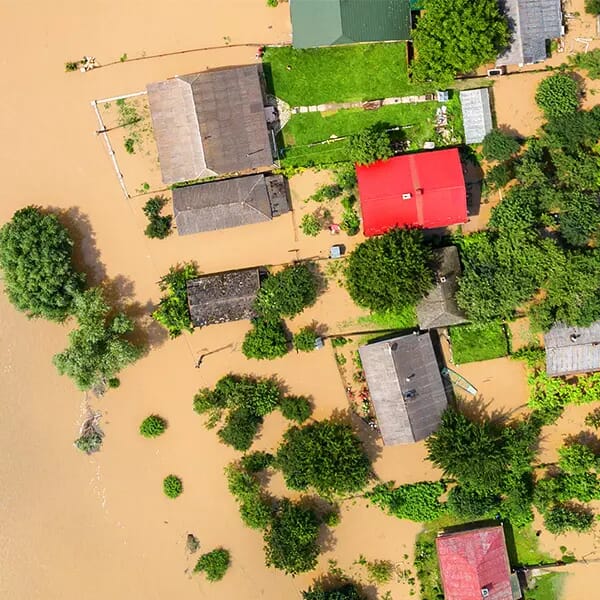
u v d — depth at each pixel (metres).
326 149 38.53
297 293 37.25
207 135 36.66
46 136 38.72
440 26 34.91
